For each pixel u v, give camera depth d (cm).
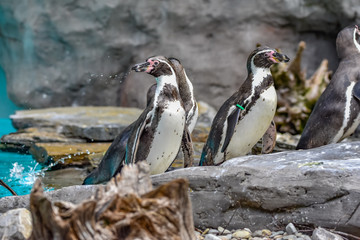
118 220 407
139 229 407
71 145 1354
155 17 2144
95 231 396
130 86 2172
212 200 647
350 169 619
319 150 727
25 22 2156
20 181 1066
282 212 629
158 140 812
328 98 988
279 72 1619
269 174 639
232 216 642
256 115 891
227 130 886
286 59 876
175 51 2166
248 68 913
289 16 2109
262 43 2144
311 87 1619
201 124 1655
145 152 822
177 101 816
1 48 2288
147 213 409
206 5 2139
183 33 2164
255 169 647
